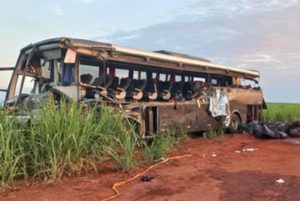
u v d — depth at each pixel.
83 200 6.50
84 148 8.15
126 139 8.74
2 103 7.95
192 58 15.70
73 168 7.91
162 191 7.03
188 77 15.70
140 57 12.45
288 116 24.08
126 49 11.95
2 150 7.16
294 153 11.48
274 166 9.31
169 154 10.80
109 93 12.01
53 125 7.74
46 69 11.36
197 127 15.02
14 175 7.21
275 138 15.55
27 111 8.47
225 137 15.91
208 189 7.15
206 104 15.62
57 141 7.66
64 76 10.96
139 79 13.33
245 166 9.32
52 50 11.16
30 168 7.67
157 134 12.14
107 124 8.93
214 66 16.22
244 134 17.14
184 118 14.20
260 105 20.59
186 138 14.00
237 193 6.87
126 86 12.66
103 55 11.31
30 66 11.57
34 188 7.15
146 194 6.86
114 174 8.27
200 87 15.59
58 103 10.03
